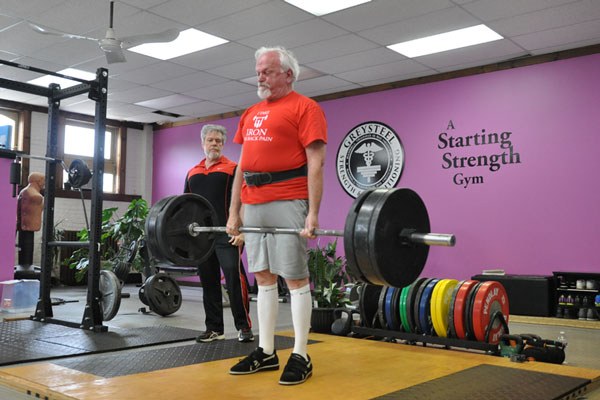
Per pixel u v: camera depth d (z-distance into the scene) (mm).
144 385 2389
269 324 2674
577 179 6121
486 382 2471
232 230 2686
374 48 6293
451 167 7012
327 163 8156
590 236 6012
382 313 3730
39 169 9242
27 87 4570
